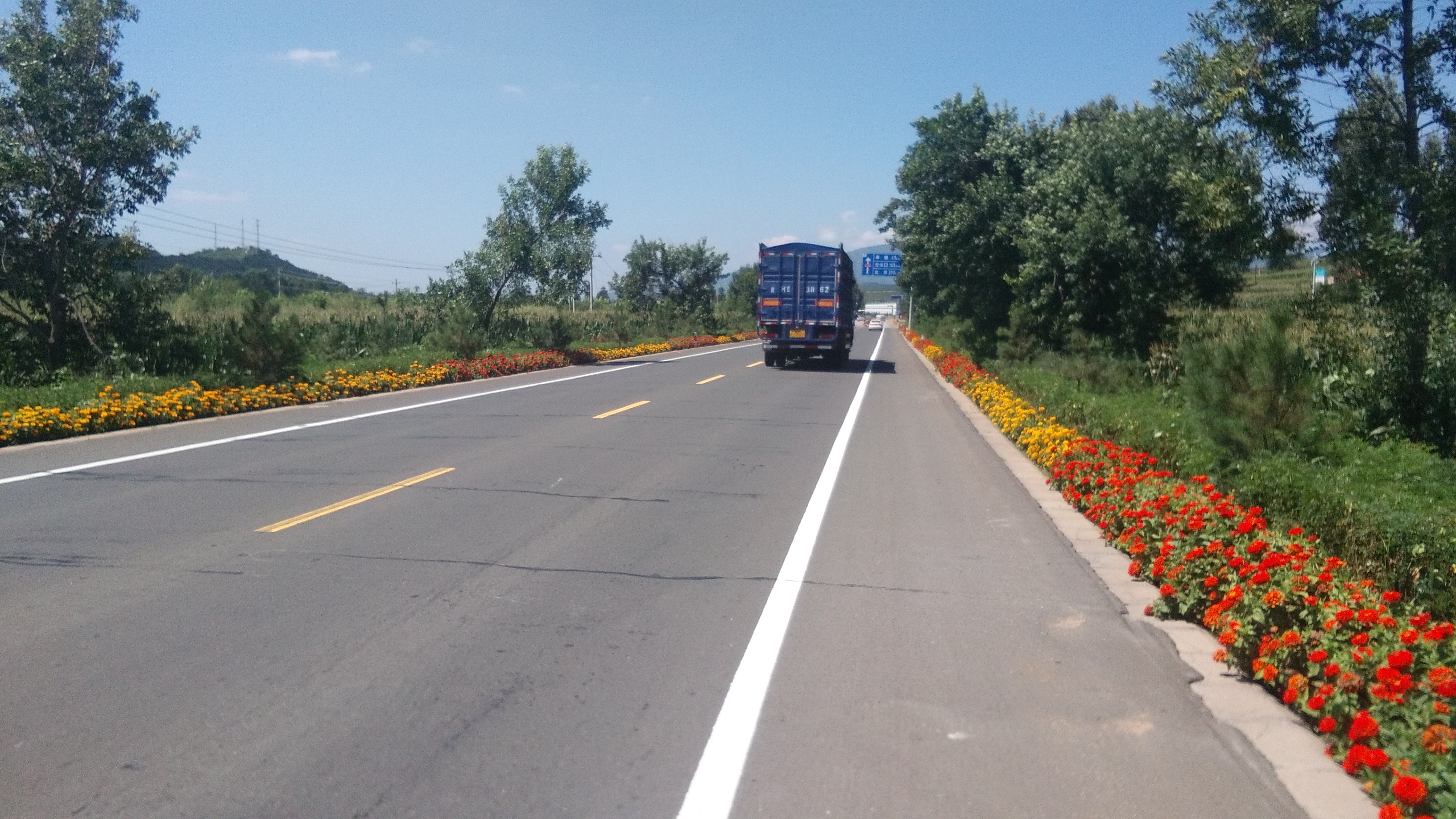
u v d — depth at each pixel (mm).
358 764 4336
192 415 16719
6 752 4418
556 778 4223
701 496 10500
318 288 98500
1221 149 14484
